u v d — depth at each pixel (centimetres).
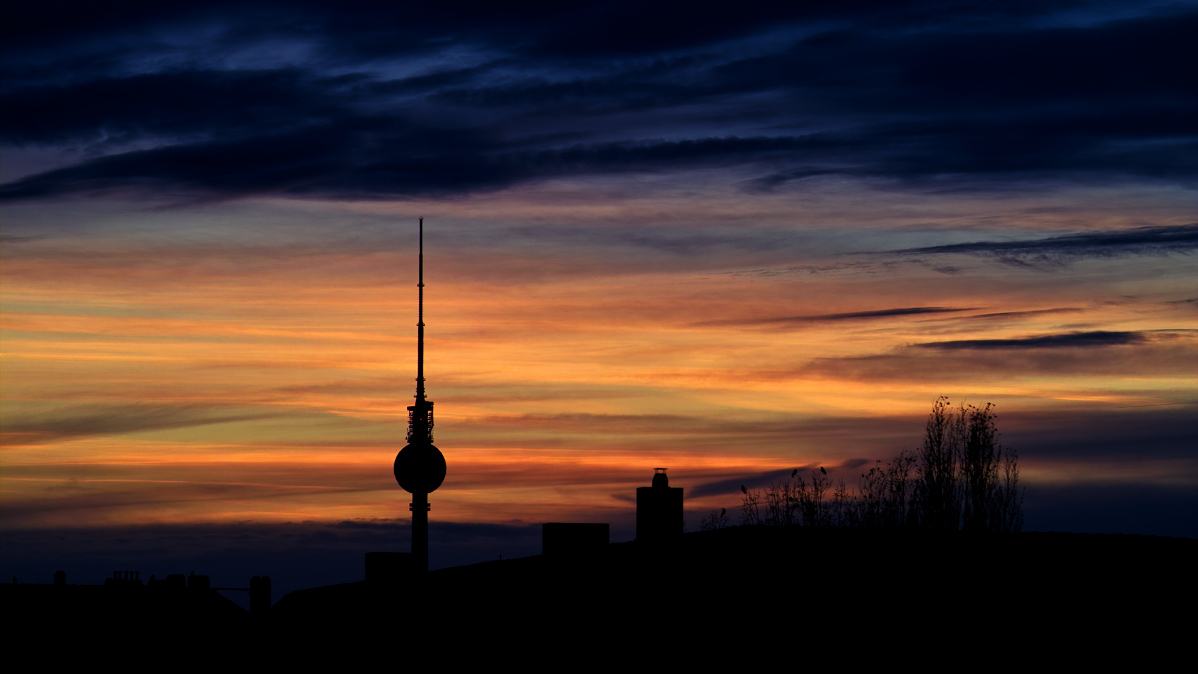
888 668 2412
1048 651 2380
